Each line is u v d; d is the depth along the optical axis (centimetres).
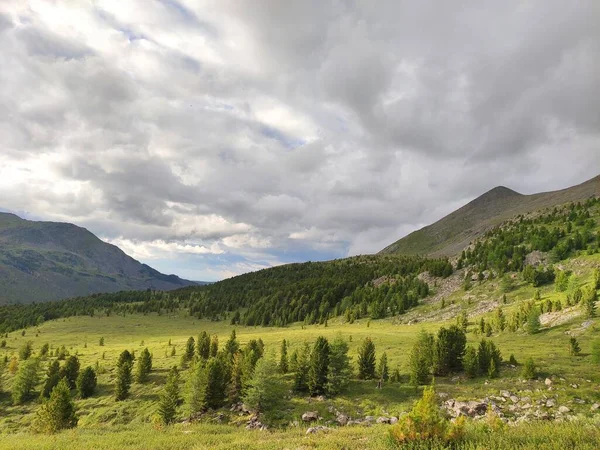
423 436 1631
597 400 4744
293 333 13988
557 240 17988
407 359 7919
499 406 4922
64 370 8894
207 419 6109
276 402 6216
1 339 17850
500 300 14362
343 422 5416
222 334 18525
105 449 2439
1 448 2672
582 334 8125
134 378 8738
